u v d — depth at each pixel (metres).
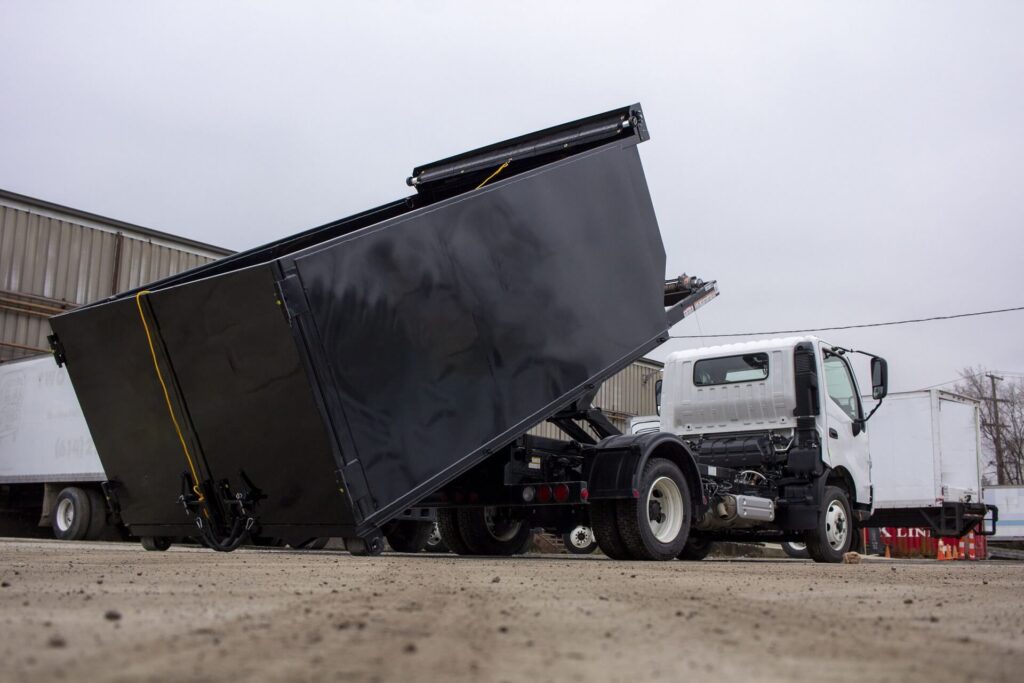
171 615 2.83
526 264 7.62
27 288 19.80
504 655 2.10
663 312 9.16
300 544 6.61
